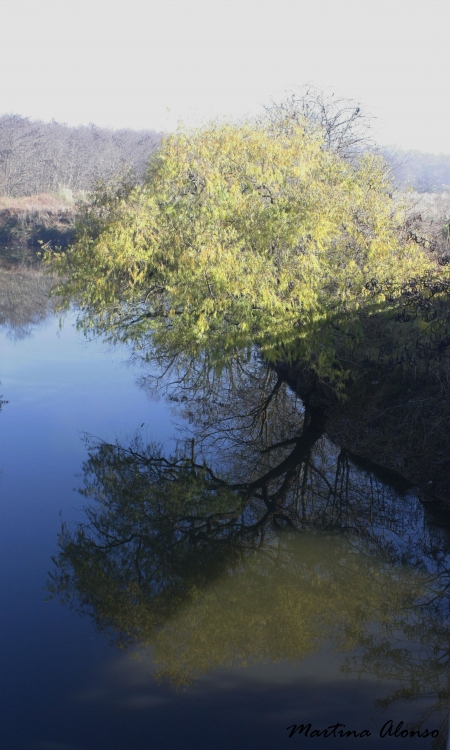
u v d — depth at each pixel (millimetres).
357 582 6895
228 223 10117
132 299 11734
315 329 9812
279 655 5699
